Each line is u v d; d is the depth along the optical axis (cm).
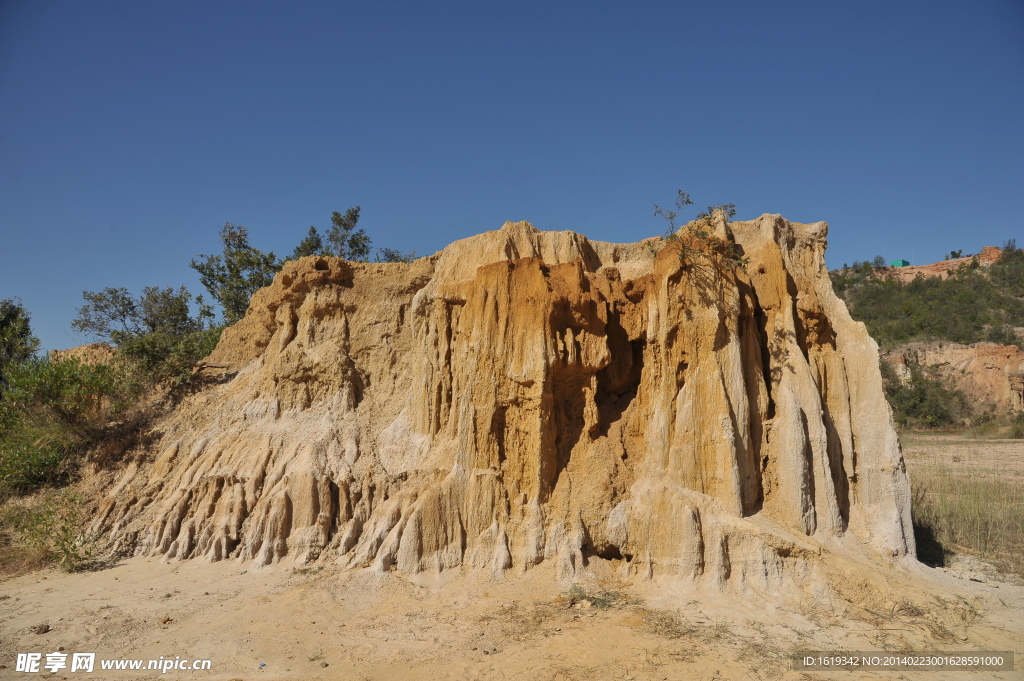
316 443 1488
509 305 1370
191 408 1778
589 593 1165
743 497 1245
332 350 1639
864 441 1360
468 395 1345
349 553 1321
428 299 1575
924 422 5144
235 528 1405
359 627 1067
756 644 984
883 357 6456
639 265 1555
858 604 1105
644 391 1381
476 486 1298
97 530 1494
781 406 1317
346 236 3397
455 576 1225
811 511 1261
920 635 1021
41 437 1775
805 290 1423
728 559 1175
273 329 1828
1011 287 8156
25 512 1582
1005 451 3462
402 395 1623
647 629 1033
